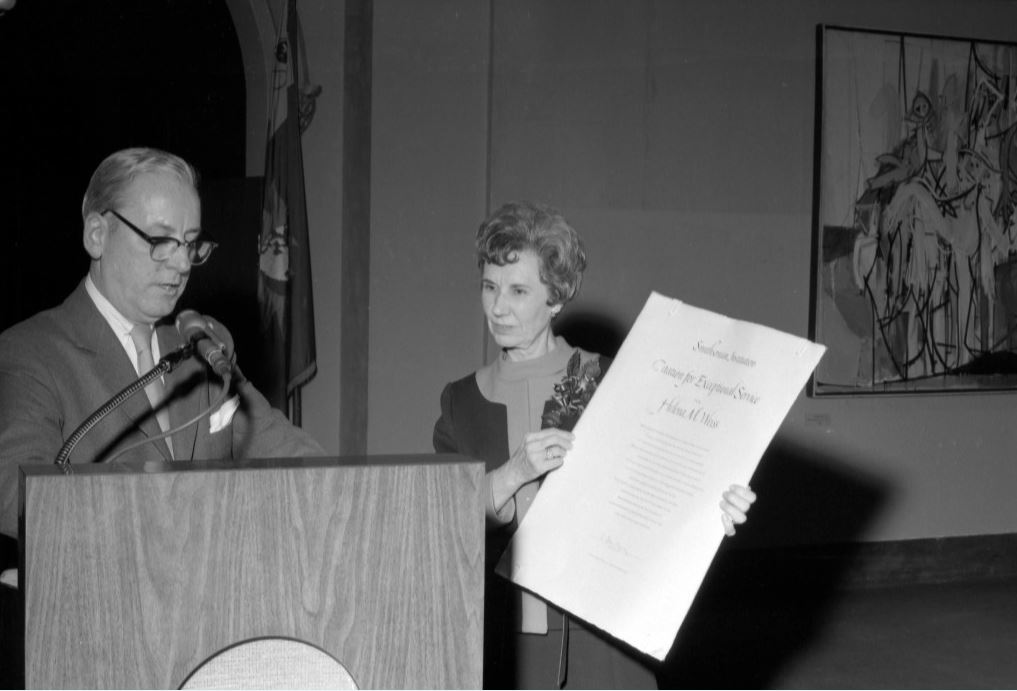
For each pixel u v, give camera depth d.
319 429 5.46
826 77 6.17
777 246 6.18
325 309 5.45
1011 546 6.60
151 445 2.00
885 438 6.36
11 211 6.71
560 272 2.11
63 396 1.94
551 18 5.76
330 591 1.20
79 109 6.52
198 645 1.15
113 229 2.02
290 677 1.18
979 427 6.53
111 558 1.12
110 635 1.11
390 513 1.23
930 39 6.33
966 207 6.41
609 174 5.89
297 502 1.19
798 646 5.23
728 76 6.08
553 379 2.19
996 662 5.02
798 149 6.20
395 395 5.54
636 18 5.91
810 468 6.24
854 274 6.25
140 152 2.06
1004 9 6.52
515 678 2.05
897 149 6.30
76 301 2.06
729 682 4.68
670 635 1.67
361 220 5.47
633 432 1.84
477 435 2.18
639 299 5.96
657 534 1.74
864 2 6.28
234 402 2.14
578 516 1.83
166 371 1.62
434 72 5.57
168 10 5.78
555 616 2.06
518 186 5.72
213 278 5.37
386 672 1.22
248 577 1.17
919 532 6.43
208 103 5.69
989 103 6.44
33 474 1.12
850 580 6.30
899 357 6.32
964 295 6.42
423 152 5.56
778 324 6.20
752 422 1.73
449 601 1.25
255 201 5.37
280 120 5.18
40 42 6.39
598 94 5.86
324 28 5.40
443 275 5.59
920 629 5.54
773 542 6.19
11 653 1.47
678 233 6.01
